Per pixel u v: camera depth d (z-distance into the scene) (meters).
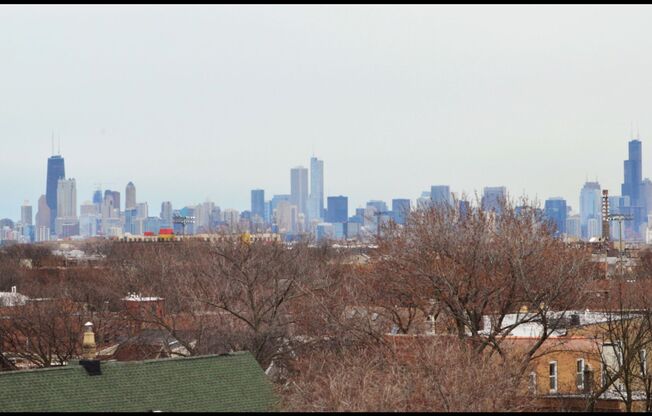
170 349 131.62
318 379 88.25
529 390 89.00
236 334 121.81
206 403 78.62
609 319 107.44
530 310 99.69
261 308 127.69
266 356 120.88
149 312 134.62
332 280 142.50
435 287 101.44
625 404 97.19
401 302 111.75
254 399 81.25
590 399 93.06
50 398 72.69
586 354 106.00
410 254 108.56
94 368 75.94
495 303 103.56
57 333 151.88
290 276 141.75
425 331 107.31
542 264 102.62
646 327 110.69
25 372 73.19
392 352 89.75
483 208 131.88
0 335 147.50
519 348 107.25
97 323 157.50
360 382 78.12
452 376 75.38
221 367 82.50
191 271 163.38
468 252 103.38
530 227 112.19
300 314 124.62
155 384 78.00
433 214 113.44
